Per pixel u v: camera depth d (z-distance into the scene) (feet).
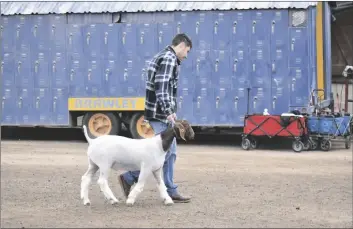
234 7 52.21
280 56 51.75
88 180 25.29
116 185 30.83
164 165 25.73
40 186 30.32
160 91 24.93
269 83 52.06
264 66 52.11
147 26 54.29
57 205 25.32
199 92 53.31
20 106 57.16
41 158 43.01
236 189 29.78
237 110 52.75
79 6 55.77
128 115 56.18
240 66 52.54
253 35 52.19
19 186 30.27
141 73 54.70
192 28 53.26
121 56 55.01
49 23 56.24
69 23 55.93
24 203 25.79
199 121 53.47
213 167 38.58
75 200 26.50
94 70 55.57
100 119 56.39
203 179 33.17
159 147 24.36
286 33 51.60
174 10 53.26
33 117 56.95
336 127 49.32
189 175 34.76
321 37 52.06
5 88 57.36
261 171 36.68
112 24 55.06
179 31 53.57
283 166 39.27
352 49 63.36
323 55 52.21
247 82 52.44
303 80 51.47
